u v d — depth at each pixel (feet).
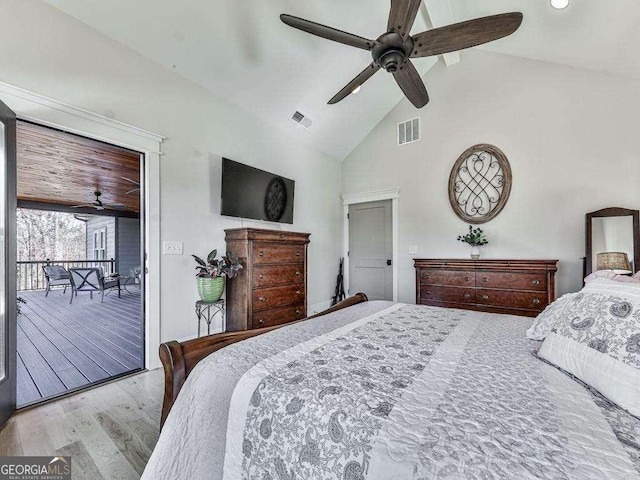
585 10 7.80
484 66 12.44
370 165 15.90
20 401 6.56
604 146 10.06
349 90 8.31
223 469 3.08
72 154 10.98
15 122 6.21
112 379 7.69
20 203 19.79
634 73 9.34
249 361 3.62
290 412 2.78
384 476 2.09
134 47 8.25
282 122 13.05
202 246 10.03
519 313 10.38
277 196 12.73
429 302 12.19
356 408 2.60
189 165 9.69
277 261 10.90
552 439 2.12
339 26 10.23
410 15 5.68
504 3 9.08
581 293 3.96
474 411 2.50
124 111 8.07
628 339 2.80
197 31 8.53
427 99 8.48
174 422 3.41
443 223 13.43
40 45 6.64
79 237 32.14
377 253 15.66
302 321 5.65
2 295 5.94
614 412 2.47
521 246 11.51
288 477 2.61
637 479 1.74
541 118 11.19
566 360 3.26
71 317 14.79
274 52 9.97
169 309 9.05
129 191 17.89
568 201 10.64
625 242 9.40
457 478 1.89
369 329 4.99
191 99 9.79
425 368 3.40
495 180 12.04
